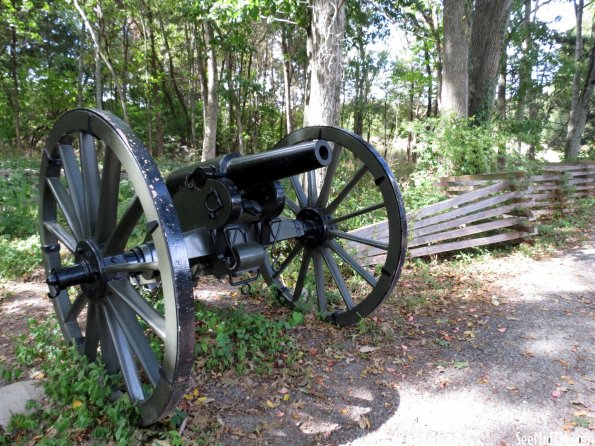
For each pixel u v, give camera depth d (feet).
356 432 7.72
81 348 9.18
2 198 22.36
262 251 9.17
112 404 7.56
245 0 21.89
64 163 8.43
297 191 12.54
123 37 68.03
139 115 77.00
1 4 50.01
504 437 7.64
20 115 72.08
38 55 69.92
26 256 16.80
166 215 5.84
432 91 74.74
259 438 7.39
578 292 15.15
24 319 12.00
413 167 35.17
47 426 7.35
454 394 8.97
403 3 40.98
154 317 6.52
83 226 8.04
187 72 82.28
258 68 88.79
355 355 10.46
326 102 17.75
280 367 9.72
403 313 13.15
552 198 26.68
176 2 49.55
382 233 16.97
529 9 54.65
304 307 12.69
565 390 9.12
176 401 6.31
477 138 26.07
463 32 27.89
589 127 88.12
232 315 11.79
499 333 11.90
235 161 9.03
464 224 19.84
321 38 17.56
